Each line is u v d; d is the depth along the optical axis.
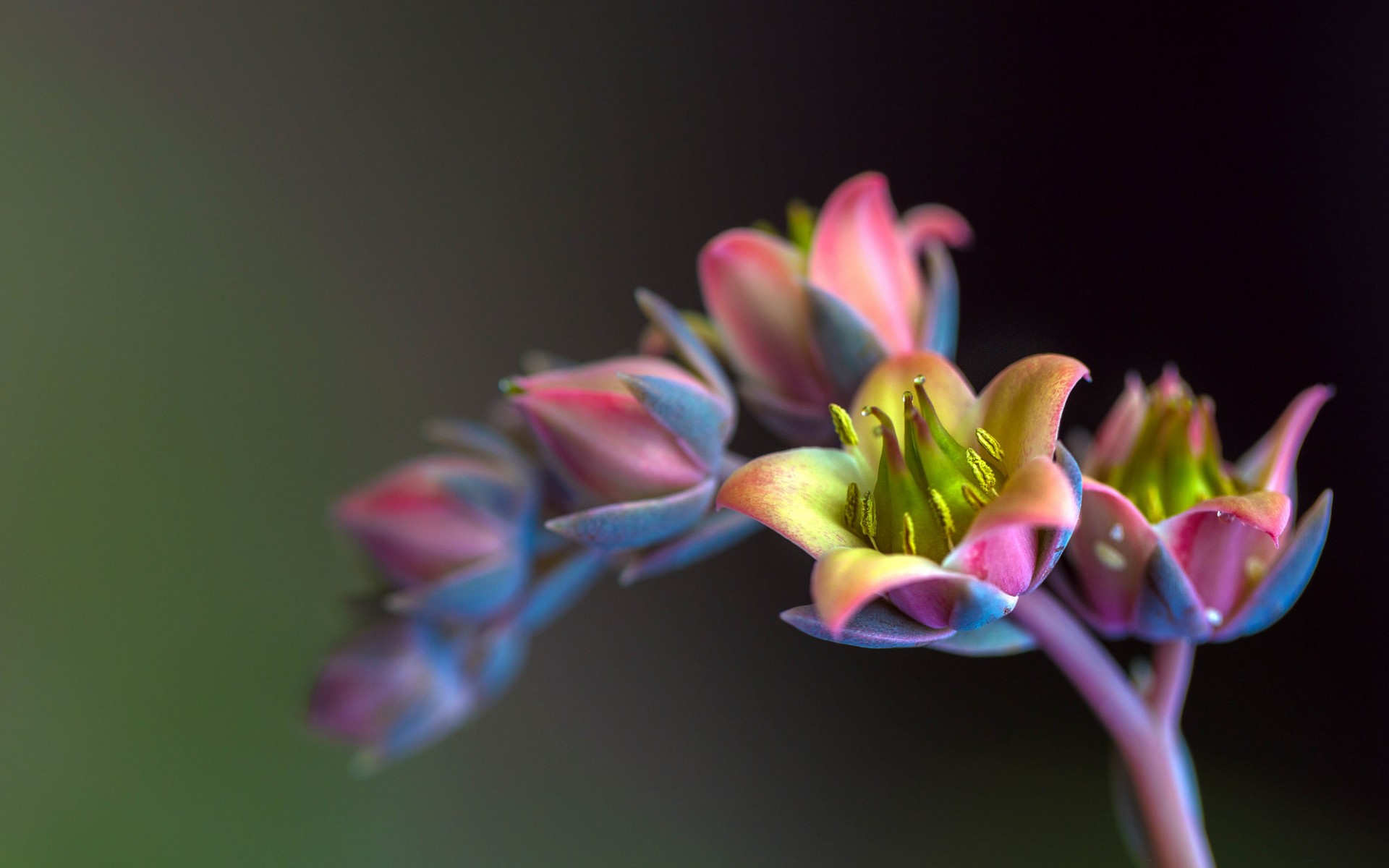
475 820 0.29
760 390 0.19
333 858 0.26
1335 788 0.28
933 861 0.30
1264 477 0.18
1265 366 0.28
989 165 0.30
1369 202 0.28
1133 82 0.30
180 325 0.32
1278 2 0.29
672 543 0.18
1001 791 0.30
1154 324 0.28
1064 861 0.29
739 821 0.31
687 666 0.32
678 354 0.18
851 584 0.16
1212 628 0.17
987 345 0.18
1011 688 0.30
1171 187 0.29
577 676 0.31
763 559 0.32
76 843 0.25
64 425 0.30
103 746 0.26
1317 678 0.29
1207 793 0.28
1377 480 0.28
